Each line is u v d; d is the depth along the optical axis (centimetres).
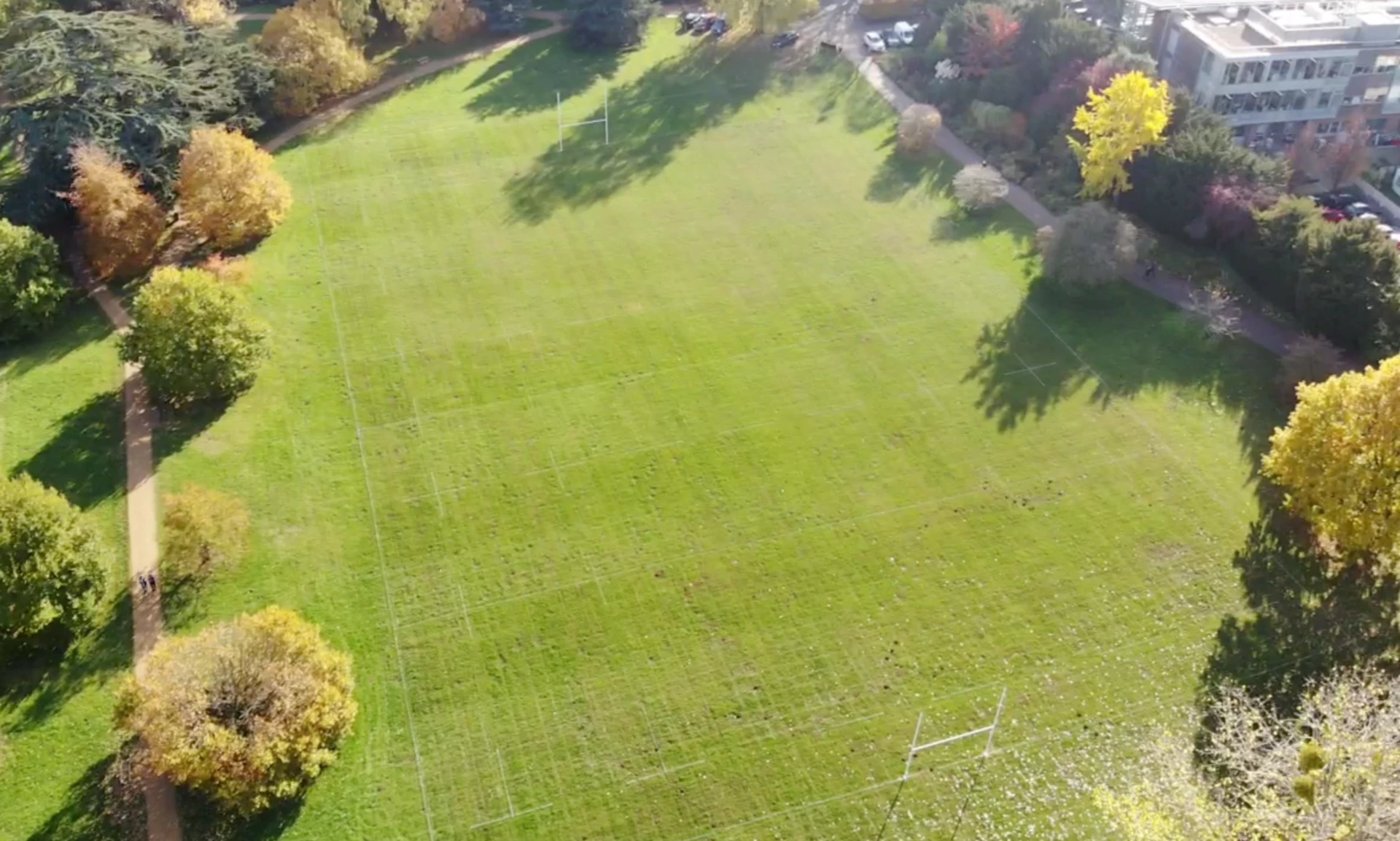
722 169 8488
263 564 5253
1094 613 5059
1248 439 5962
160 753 4125
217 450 5866
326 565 5266
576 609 5100
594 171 8450
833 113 9300
